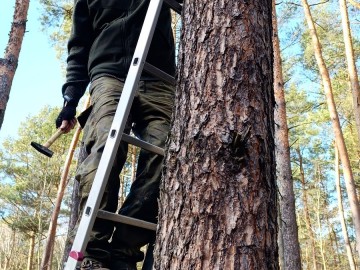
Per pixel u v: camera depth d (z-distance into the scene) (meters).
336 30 12.41
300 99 12.84
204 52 1.46
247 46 1.46
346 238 16.89
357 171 17.94
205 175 1.30
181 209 1.30
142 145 1.74
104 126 1.80
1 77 5.87
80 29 2.15
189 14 1.57
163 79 1.86
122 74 1.97
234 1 1.51
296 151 20.16
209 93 1.40
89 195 1.61
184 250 1.25
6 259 30.25
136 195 1.87
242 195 1.27
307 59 12.58
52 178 20.39
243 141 1.30
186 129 1.39
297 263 7.93
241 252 1.21
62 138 16.78
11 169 21.11
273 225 1.30
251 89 1.40
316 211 26.53
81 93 2.16
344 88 13.34
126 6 2.05
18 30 6.14
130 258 1.82
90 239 1.65
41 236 21.08
